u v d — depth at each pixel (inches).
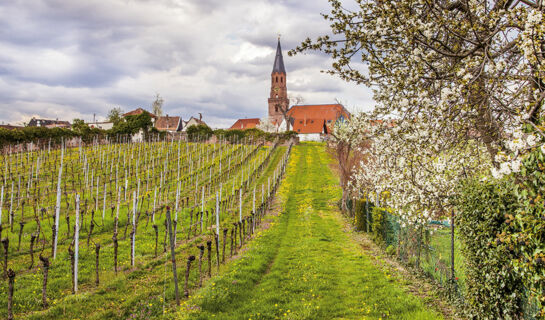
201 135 3036.4
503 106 261.7
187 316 333.7
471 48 293.6
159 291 414.6
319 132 5036.9
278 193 1509.6
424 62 272.8
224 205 1117.1
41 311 346.6
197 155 2064.5
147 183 1194.6
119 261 536.4
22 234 652.7
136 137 2576.3
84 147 2025.1
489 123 285.4
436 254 440.1
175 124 4549.7
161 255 588.7
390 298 392.8
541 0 232.8
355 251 659.4
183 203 1009.5
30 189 1059.9
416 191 425.7
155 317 339.0
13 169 1346.0
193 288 434.9
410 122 293.9
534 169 215.3
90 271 482.9
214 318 340.5
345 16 307.7
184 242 692.7
